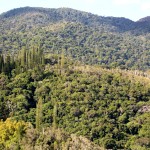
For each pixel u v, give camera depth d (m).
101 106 157.75
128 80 180.38
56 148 93.62
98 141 137.50
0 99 155.38
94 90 166.25
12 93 160.25
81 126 143.00
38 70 175.25
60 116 150.12
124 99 165.62
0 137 101.44
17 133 99.38
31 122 143.38
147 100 169.25
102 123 145.38
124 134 144.75
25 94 159.62
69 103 154.75
